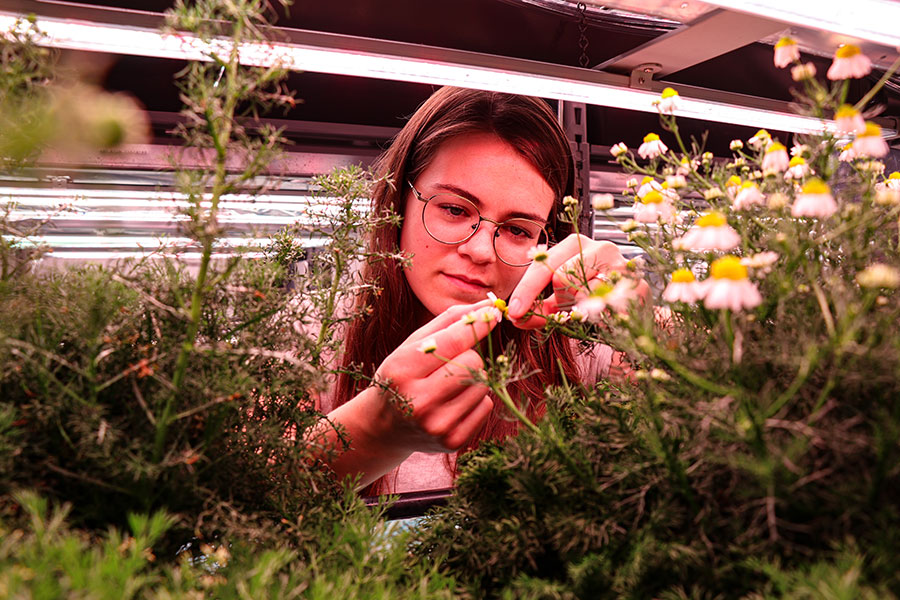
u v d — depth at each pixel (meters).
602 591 0.40
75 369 0.41
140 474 0.41
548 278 0.72
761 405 0.36
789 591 0.33
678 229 0.56
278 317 0.53
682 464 0.40
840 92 0.46
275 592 0.38
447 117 1.17
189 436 0.45
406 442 0.70
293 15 1.30
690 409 0.39
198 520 0.43
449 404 0.66
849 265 0.47
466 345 0.65
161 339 0.46
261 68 0.45
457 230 1.14
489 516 0.48
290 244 0.62
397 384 0.65
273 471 0.49
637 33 1.47
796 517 0.37
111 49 1.01
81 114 0.26
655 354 0.40
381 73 1.20
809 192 0.41
